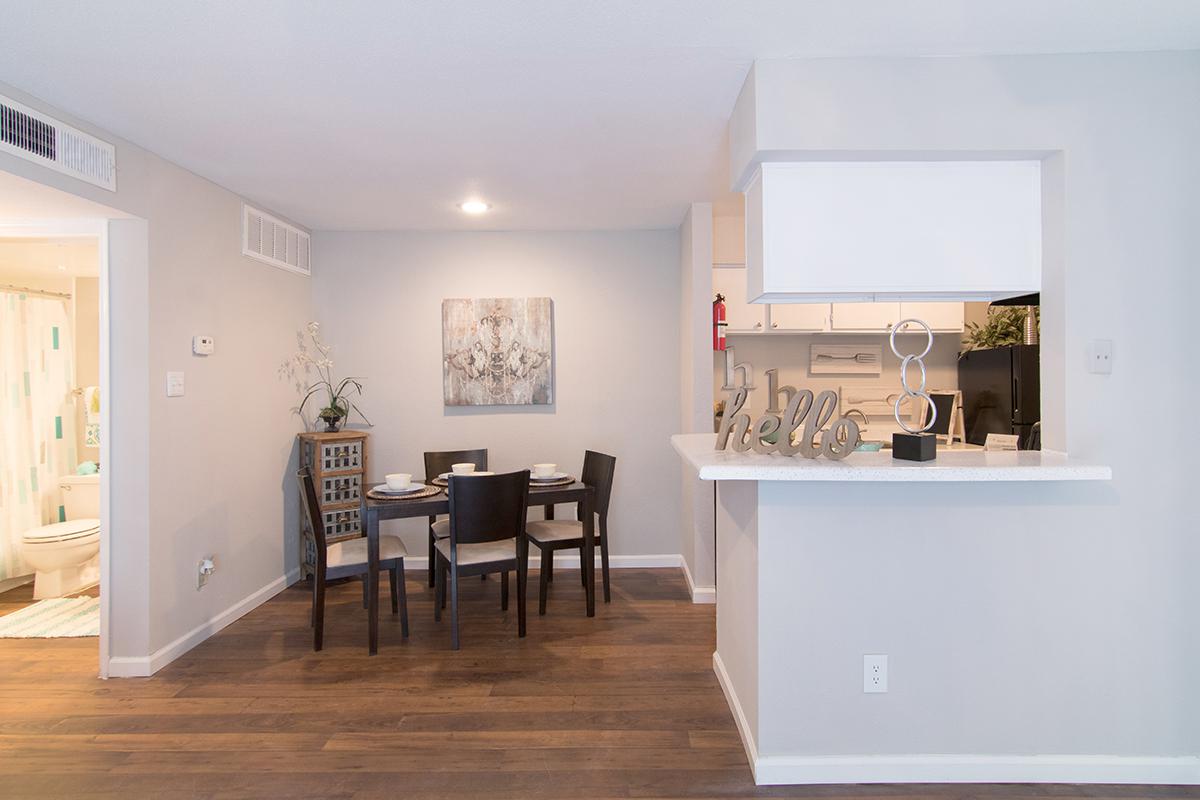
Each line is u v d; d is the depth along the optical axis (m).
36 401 4.46
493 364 4.66
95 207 2.77
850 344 4.68
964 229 2.31
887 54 2.19
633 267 4.68
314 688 2.85
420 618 3.70
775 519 2.16
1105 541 2.17
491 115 2.68
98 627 3.61
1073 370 2.18
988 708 2.18
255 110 2.60
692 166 3.32
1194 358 2.17
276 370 4.14
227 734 2.48
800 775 2.16
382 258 4.66
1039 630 2.17
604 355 4.70
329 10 1.90
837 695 2.17
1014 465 2.00
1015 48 2.15
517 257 4.68
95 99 2.48
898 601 2.17
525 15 1.93
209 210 3.47
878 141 2.19
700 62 2.23
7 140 2.32
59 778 2.21
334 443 4.32
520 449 4.70
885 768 2.17
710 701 2.72
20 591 4.30
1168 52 2.18
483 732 2.49
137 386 2.97
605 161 3.24
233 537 3.67
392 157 3.16
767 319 4.42
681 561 4.68
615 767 2.26
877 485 2.16
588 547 3.73
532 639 3.38
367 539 3.31
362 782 2.18
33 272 4.46
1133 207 2.18
